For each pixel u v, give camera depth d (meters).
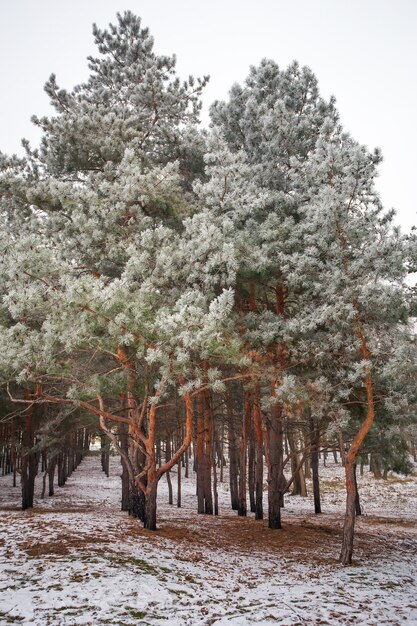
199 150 18.42
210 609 7.83
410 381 13.20
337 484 38.53
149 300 12.09
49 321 10.96
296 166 13.52
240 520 19.12
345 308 11.18
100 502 26.33
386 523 21.64
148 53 21.08
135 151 16.64
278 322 13.46
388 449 18.44
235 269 12.11
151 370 13.30
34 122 16.69
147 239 12.85
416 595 9.45
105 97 19.92
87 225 13.49
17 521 13.88
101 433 24.25
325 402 12.69
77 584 8.24
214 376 11.09
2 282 11.48
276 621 7.45
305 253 12.39
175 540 12.95
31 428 22.03
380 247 11.38
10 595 7.52
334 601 8.75
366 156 12.23
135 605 7.61
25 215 15.98
